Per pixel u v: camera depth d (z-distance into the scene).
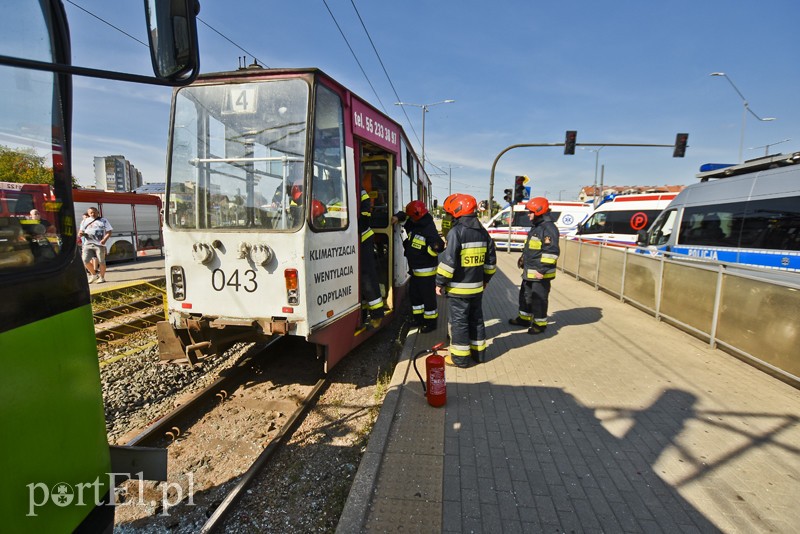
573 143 18.20
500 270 13.69
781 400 4.11
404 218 6.41
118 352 6.12
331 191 4.43
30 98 1.56
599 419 3.76
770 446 3.33
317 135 4.12
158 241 18.00
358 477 2.93
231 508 2.91
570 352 5.51
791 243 5.83
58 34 1.66
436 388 3.94
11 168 1.48
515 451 3.27
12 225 1.46
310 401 4.37
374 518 2.57
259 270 4.03
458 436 3.48
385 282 6.60
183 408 4.10
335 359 4.51
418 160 10.32
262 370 5.32
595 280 10.30
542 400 4.12
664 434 3.51
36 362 1.47
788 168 6.02
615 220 14.28
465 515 2.59
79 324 1.69
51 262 1.58
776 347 4.59
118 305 8.48
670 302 6.77
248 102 4.14
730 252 6.82
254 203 4.10
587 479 2.94
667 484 2.88
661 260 7.04
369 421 4.05
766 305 4.72
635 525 2.52
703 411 3.89
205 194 4.23
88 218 11.23
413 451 3.27
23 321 1.42
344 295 4.64
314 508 2.93
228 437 3.83
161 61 1.63
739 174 7.04
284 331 3.96
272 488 3.14
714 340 5.62
